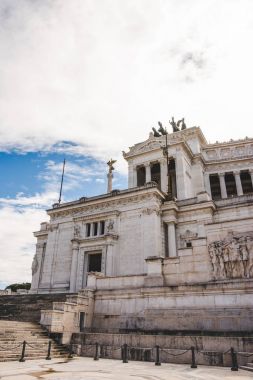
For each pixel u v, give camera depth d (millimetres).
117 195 43906
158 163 62375
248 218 22812
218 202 42688
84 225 45875
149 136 64750
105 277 27234
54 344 20609
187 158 60562
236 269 22000
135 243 40312
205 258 23469
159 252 38688
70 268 44562
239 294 21000
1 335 18938
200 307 21875
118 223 42750
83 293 26000
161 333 22203
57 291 43969
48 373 13312
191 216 41469
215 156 68312
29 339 19797
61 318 22172
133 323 23828
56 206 51250
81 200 48406
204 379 12367
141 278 25547
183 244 40562
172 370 14867
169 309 22875
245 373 14008
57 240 48219
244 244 22188
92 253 43562
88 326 25031
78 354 20531
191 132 66250
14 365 15391
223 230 23453
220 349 17328
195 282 23141
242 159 64938
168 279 24359
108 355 19656
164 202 42719
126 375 13117
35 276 52344
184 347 18312
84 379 11922
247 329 19891
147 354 18469
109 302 25703
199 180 60594
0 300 32625
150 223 40062
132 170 63812
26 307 28406
